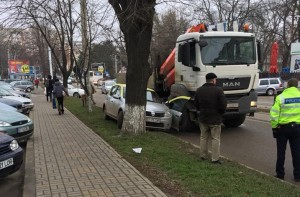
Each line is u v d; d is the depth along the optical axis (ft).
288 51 163.63
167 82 49.16
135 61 35.76
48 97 105.81
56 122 51.37
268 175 24.35
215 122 26.37
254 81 43.42
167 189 20.57
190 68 42.57
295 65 98.22
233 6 129.29
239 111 42.57
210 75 26.96
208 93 26.43
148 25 35.01
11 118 34.53
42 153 30.04
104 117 53.31
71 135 39.24
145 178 22.31
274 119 24.34
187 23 79.66
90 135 38.88
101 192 19.84
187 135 42.86
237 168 25.30
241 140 39.58
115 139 34.94
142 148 30.86
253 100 43.47
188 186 20.86
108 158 27.68
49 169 24.81
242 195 19.22
